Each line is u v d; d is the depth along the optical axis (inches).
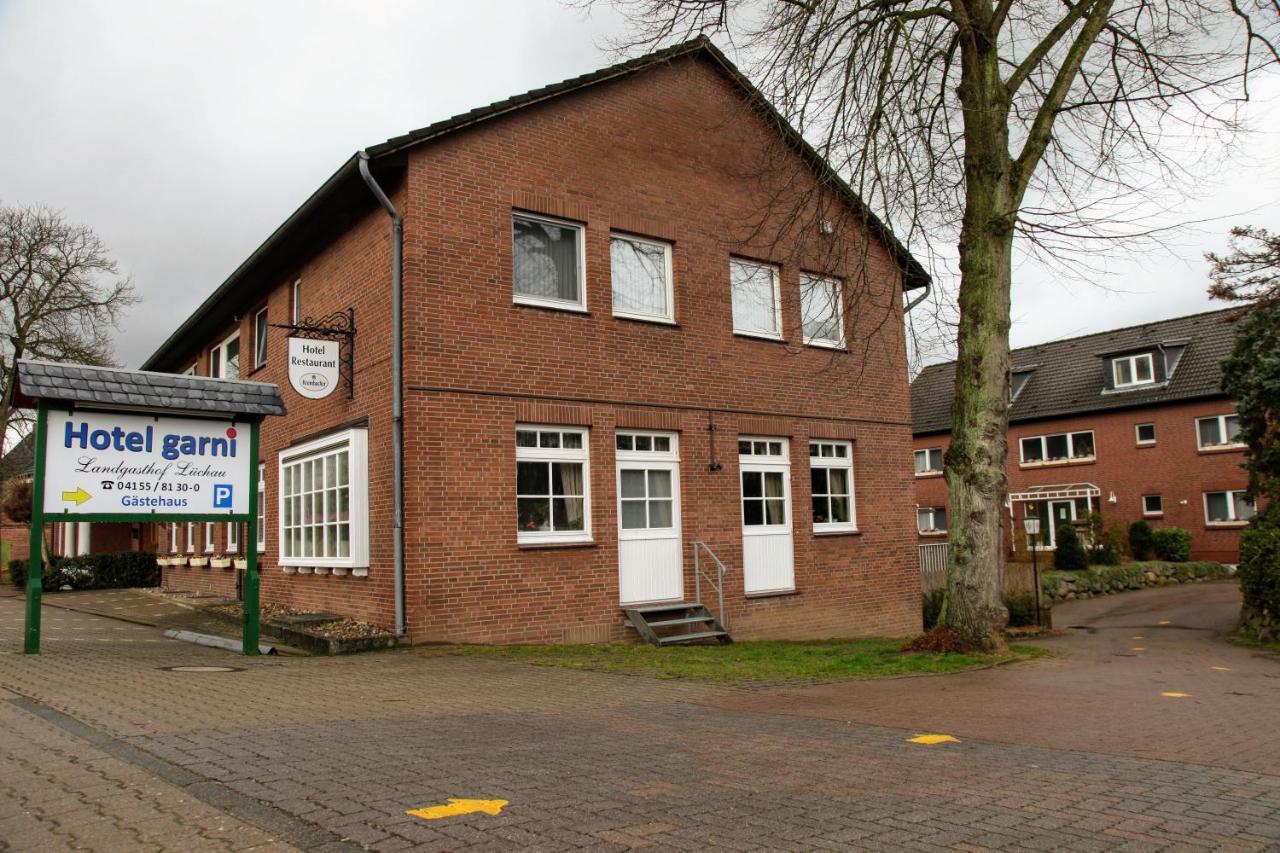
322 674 365.1
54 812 165.8
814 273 629.9
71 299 1246.3
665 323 573.0
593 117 556.4
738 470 599.5
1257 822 179.8
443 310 484.1
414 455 468.4
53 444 377.4
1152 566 1188.5
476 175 504.1
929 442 1605.6
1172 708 324.8
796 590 621.6
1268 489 692.7
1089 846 163.0
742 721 285.3
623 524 547.8
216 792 179.2
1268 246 834.8
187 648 447.2
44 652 399.9
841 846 159.8
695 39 527.2
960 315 477.7
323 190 511.5
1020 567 829.2
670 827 167.3
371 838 154.7
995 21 467.2
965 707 320.2
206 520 406.3
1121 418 1382.9
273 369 663.8
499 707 299.4
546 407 514.3
